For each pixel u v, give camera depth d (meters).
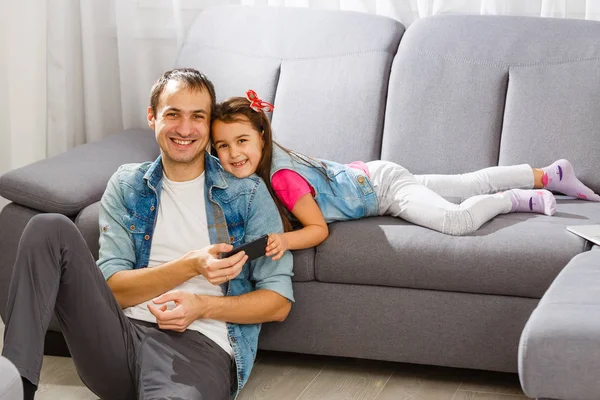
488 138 2.88
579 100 2.81
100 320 2.11
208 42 3.22
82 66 3.60
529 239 2.40
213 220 2.40
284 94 3.06
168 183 2.41
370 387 2.52
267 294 2.37
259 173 2.51
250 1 3.41
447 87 2.91
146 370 2.15
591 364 1.75
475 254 2.39
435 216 2.49
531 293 2.38
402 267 2.44
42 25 3.56
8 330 1.98
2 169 3.69
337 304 2.53
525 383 1.81
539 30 2.93
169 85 2.33
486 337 2.44
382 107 2.97
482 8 3.18
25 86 3.62
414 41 2.99
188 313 2.22
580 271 2.09
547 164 2.83
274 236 2.35
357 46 3.04
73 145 3.67
